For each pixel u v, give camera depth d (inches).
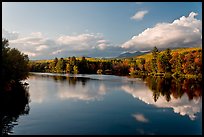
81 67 7322.8
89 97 2001.7
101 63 7751.0
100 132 1055.6
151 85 3046.3
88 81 3703.3
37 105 1611.7
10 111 1414.9
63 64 7682.1
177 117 1328.7
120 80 3951.8
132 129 1105.4
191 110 1514.5
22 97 1926.7
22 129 1078.4
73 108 1535.4
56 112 1414.9
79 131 1064.2
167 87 2807.6
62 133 1032.2
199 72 4323.3
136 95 2151.8
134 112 1446.9
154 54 5949.8
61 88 2615.7
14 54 2541.8
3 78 2181.3
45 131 1056.2
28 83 3233.3
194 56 4478.3
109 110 1493.6
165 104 1707.7
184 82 3420.3
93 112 1437.0
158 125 1165.7
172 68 5196.9
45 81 3651.6
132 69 6737.2
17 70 2581.2
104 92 2338.8
